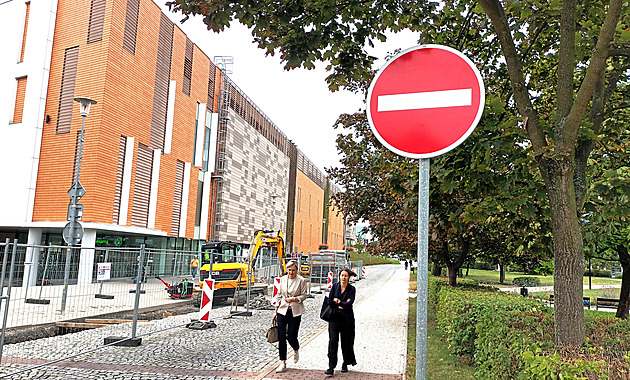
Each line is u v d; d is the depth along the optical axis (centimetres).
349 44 611
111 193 2433
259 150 4634
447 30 693
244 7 487
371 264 8644
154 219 2781
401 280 3931
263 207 4769
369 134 1097
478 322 625
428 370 706
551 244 625
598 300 2147
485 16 655
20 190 2416
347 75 632
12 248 684
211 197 3634
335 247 10225
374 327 1194
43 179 2430
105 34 2431
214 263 1608
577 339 385
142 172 2716
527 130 446
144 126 2712
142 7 2700
